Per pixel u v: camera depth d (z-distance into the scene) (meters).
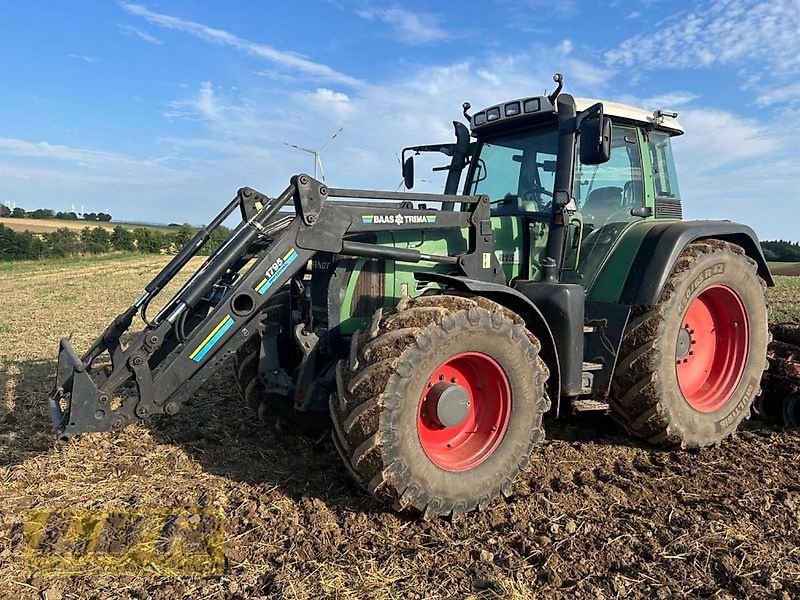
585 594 2.80
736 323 5.06
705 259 4.69
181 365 3.51
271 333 4.30
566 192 4.30
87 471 4.16
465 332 3.43
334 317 4.00
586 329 4.53
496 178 5.18
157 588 2.82
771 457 4.56
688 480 4.09
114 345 3.95
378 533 3.32
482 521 3.49
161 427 5.08
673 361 4.54
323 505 3.60
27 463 4.26
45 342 9.72
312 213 3.71
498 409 3.67
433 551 3.14
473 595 2.76
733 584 2.88
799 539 3.29
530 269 4.69
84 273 29.88
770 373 5.33
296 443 4.69
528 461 3.73
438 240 4.31
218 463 4.33
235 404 5.76
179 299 3.55
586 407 4.38
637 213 5.02
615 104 4.87
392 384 3.22
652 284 4.42
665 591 2.82
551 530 3.37
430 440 3.62
